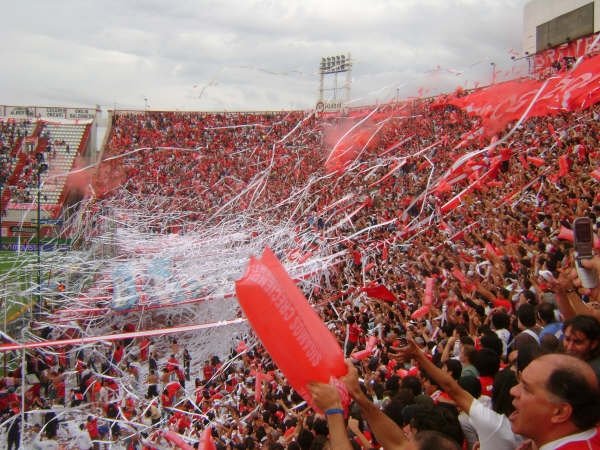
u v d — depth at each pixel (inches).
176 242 995.3
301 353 129.9
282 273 137.5
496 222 631.8
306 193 1326.3
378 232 920.9
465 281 437.4
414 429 152.6
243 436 430.3
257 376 500.4
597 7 1204.5
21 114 2260.1
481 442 149.3
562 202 591.8
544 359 108.8
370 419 131.7
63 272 927.0
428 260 624.4
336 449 116.6
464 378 201.2
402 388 238.1
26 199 1903.3
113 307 768.3
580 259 176.4
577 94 933.8
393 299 354.0
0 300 826.8
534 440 108.2
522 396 107.9
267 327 129.6
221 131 1961.1
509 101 1073.5
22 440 523.8
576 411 103.1
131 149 2004.2
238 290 129.6
